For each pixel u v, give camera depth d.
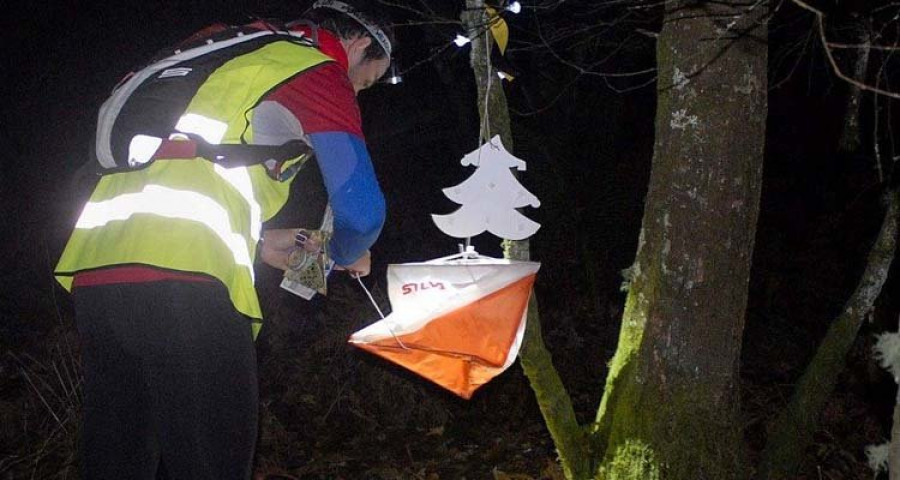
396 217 10.16
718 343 2.75
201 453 1.98
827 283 9.55
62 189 10.27
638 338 2.97
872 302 3.23
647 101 10.05
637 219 8.72
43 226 9.66
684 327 2.74
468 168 9.88
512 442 5.39
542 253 8.73
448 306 2.47
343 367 6.29
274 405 5.97
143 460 2.04
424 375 2.60
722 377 2.76
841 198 10.19
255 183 2.14
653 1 3.92
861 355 6.13
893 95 1.96
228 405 2.00
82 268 1.97
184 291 1.94
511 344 2.49
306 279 2.38
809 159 10.97
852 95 3.97
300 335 6.83
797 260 9.84
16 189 10.12
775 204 10.88
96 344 2.01
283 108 2.10
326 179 2.10
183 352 1.95
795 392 3.34
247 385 2.03
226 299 2.00
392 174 10.56
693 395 2.75
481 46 2.78
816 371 3.27
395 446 5.43
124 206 2.00
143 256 1.91
